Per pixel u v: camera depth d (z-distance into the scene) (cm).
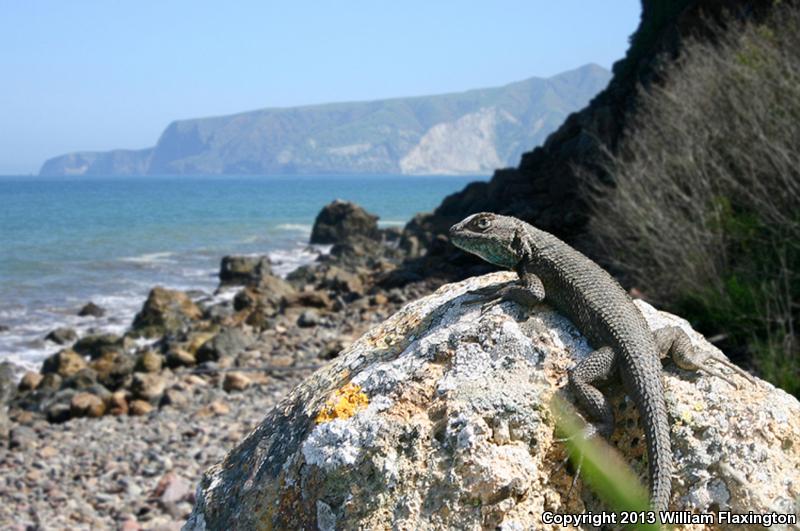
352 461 388
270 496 408
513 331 422
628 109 2691
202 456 1225
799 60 1425
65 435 1435
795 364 972
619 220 1587
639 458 390
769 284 1160
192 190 18788
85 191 17775
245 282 3447
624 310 421
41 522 996
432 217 4578
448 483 374
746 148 1357
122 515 1001
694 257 1238
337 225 5006
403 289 2541
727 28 2197
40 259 4519
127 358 1934
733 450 378
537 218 2531
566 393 398
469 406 390
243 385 1653
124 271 4041
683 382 406
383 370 420
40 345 2438
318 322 2245
